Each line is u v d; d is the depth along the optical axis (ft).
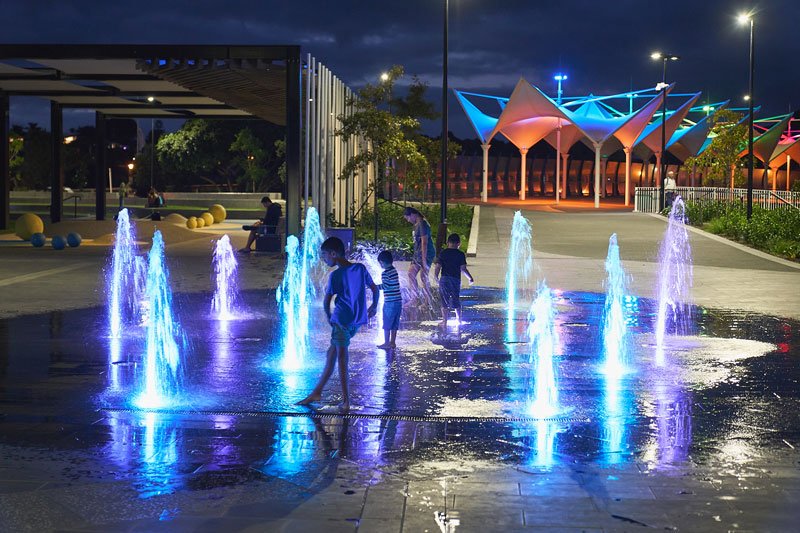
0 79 98.43
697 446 22.65
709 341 39.50
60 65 87.04
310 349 36.99
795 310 50.06
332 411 26.27
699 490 19.13
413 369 32.78
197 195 191.31
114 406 26.68
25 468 20.54
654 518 17.43
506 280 64.95
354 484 19.48
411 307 50.08
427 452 21.98
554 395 28.53
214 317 45.93
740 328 43.37
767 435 23.80
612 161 270.26
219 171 256.93
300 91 77.92
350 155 117.19
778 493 18.95
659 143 214.90
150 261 75.00
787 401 27.89
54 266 71.20
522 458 21.50
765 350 37.29
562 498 18.60
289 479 19.83
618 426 24.63
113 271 68.03
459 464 20.98
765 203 130.93
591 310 49.57
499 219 127.95
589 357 35.40
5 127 112.98
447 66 76.64
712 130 199.00
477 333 41.37
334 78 103.65
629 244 95.86
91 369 32.42
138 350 36.29
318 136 90.27
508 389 29.40
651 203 150.20
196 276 65.77
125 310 47.91
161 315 46.34
